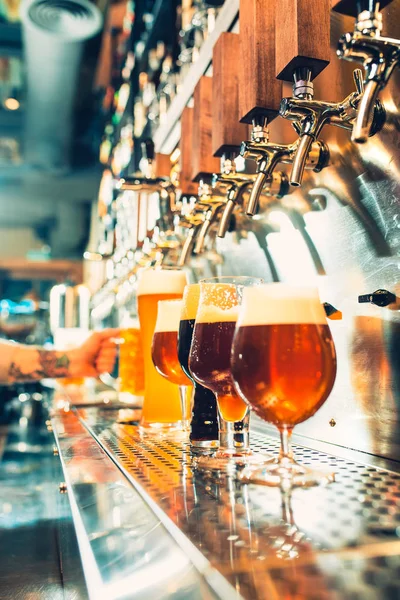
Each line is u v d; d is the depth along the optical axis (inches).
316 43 36.4
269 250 56.9
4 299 518.0
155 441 45.4
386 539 19.8
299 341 27.9
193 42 96.9
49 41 213.2
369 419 40.5
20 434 185.0
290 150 42.2
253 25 44.3
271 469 30.7
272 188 50.2
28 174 332.8
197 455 38.4
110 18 204.1
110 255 121.1
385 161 38.2
